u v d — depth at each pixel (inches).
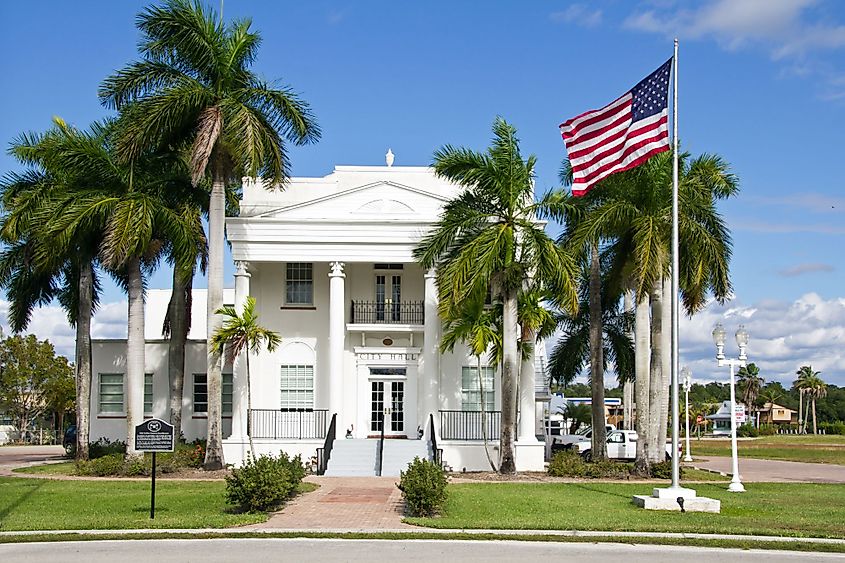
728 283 1119.6
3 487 959.6
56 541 605.3
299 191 1433.3
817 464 1669.5
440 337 1296.8
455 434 1298.0
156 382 1482.5
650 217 1059.3
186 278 1326.3
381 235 1309.1
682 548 589.0
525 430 1250.0
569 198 1161.4
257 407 1339.8
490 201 1156.5
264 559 538.6
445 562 530.3
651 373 1178.0
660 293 1168.8
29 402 2413.9
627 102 837.8
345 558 543.5
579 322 1587.1
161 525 657.6
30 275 1368.1
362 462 1192.8
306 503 821.9
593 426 1286.9
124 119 1134.4
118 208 1083.9
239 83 1172.5
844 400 6358.3
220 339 1131.3
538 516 731.4
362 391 1365.7
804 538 624.7
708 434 4520.2
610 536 622.8
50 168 1184.8
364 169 1444.4
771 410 5634.8
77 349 1277.1
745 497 912.9
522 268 1125.1
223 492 906.7
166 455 1149.1
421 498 725.3
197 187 1255.5
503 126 1128.8
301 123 1151.6
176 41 1138.7
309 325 1390.3
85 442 1259.8
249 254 1310.3
